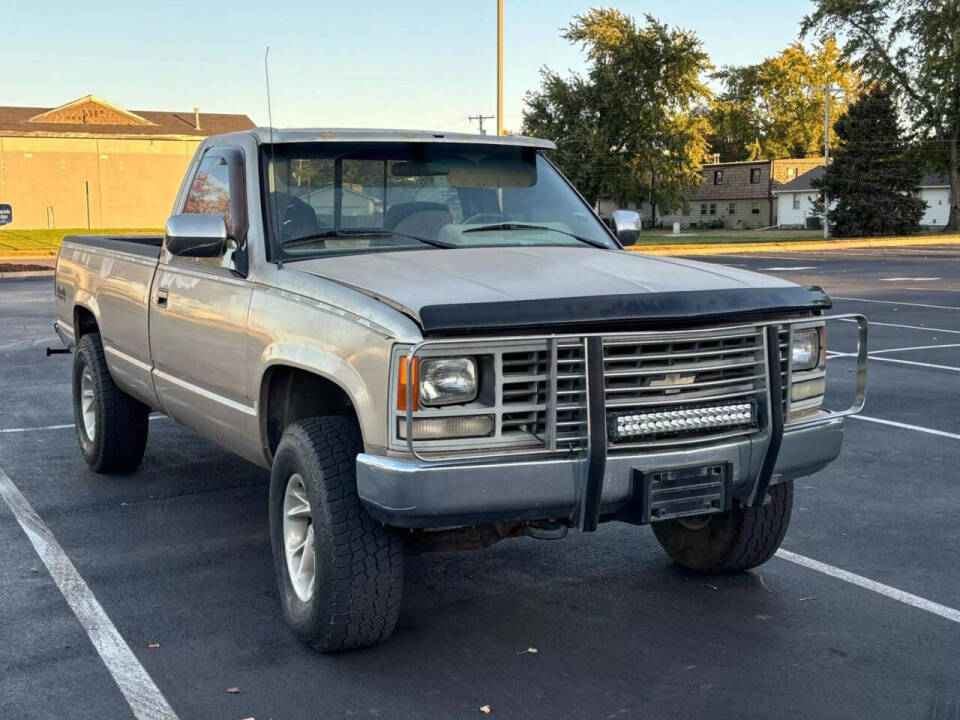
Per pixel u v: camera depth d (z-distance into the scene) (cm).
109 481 686
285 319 422
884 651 414
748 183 8675
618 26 6725
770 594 480
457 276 397
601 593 482
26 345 1359
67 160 5925
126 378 629
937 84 5722
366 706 367
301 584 421
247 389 456
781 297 399
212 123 7494
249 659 407
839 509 623
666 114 6781
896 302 1969
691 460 381
